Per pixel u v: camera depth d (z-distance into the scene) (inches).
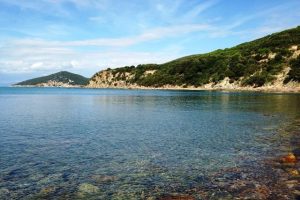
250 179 549.0
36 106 2368.4
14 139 943.7
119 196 490.6
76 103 2721.5
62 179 569.3
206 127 1186.0
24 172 608.1
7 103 2755.9
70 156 732.0
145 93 5108.3
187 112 1786.4
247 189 501.4
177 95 4084.6
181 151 780.0
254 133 1034.7
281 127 1152.2
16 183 547.5
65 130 1123.9
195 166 643.5
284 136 968.9
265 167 621.6
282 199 458.3
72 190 516.7
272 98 3034.0
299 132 1037.2
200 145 850.8
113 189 519.8
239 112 1736.0
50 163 672.4
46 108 2160.4
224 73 6200.8
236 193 486.6
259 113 1662.2
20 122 1359.5
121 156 732.7
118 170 622.2
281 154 729.0
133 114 1701.5
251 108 1974.7
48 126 1229.1
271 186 510.9
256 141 896.3
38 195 496.1
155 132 1075.9
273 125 1208.8
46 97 4065.0
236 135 1002.1
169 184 538.3
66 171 616.4
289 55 5664.4
